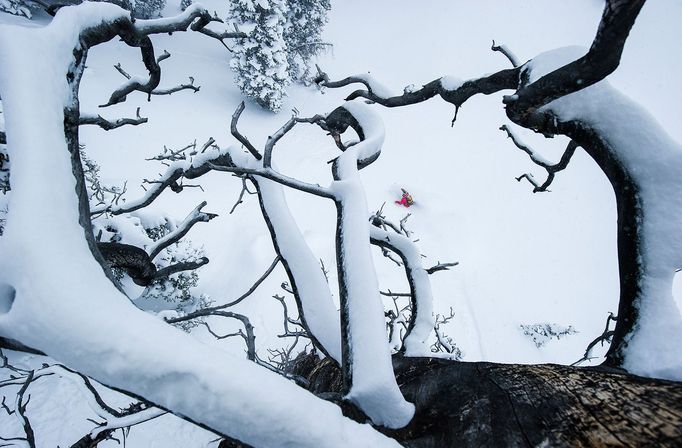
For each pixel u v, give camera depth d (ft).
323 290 6.80
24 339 2.49
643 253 5.23
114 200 18.08
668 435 2.45
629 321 5.08
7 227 2.65
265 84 68.03
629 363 4.63
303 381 7.66
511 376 3.52
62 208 2.91
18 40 3.37
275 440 2.57
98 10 4.64
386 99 8.52
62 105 3.58
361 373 3.67
